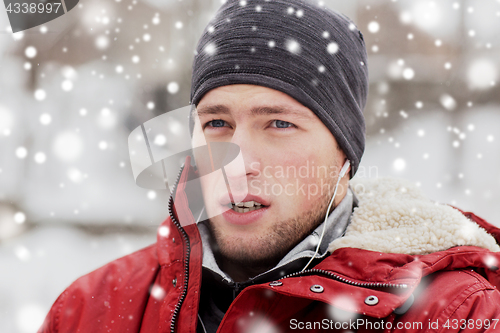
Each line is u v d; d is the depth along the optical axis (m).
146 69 5.16
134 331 1.30
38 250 4.40
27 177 5.29
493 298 1.01
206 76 1.27
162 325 1.18
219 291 1.29
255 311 1.07
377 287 1.01
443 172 5.33
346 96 1.31
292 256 1.17
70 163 5.02
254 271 1.25
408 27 6.23
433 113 6.30
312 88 1.21
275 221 1.18
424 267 1.03
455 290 1.01
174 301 1.21
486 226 1.31
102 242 4.66
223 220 1.22
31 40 4.87
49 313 1.45
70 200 5.10
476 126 6.07
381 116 6.35
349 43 1.35
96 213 4.97
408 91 6.41
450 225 1.15
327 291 1.01
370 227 1.21
